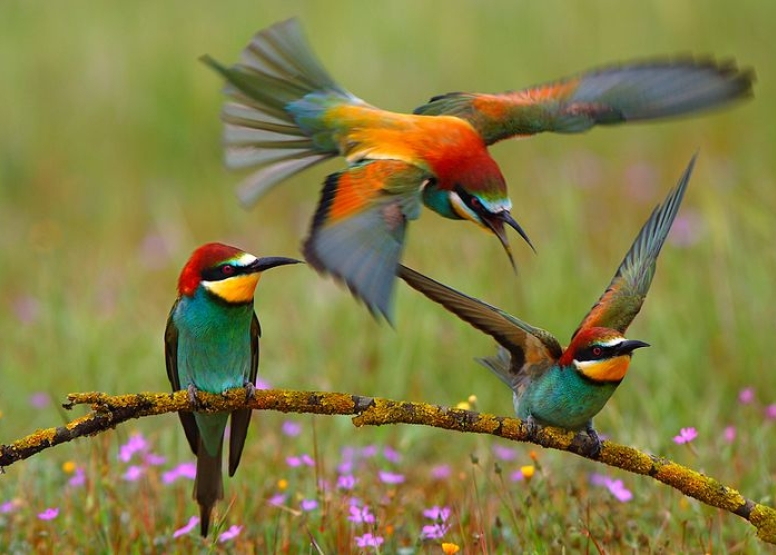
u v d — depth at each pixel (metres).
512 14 21.91
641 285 8.02
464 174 7.39
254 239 17.14
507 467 11.23
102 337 13.41
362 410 7.43
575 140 19.00
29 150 19.92
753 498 10.10
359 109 7.59
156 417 11.99
